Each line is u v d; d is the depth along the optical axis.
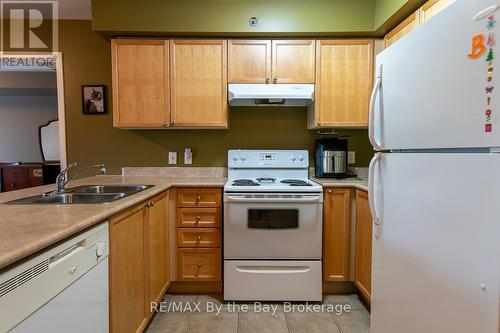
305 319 1.91
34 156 5.38
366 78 2.34
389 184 1.24
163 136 2.70
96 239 1.10
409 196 1.10
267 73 2.32
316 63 2.33
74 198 1.70
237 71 2.32
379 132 1.31
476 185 0.81
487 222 0.78
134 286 1.48
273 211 2.08
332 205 2.15
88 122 2.66
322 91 2.34
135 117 2.33
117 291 1.28
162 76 2.32
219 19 2.23
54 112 5.38
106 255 1.18
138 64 2.32
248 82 2.33
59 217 1.04
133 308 1.47
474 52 0.81
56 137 5.32
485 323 0.79
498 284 0.75
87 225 1.00
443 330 0.93
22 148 5.37
